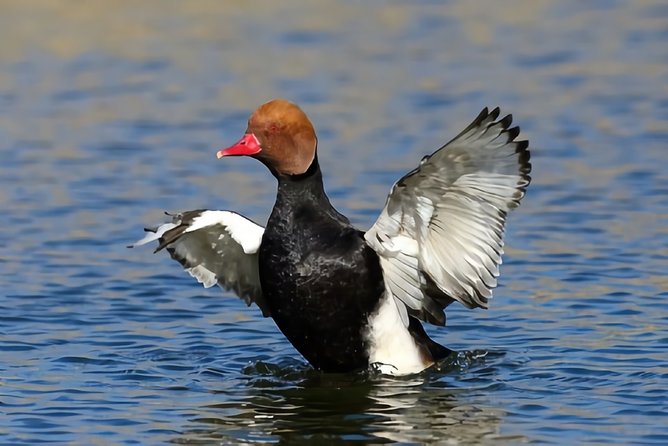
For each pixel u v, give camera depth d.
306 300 10.75
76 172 19.70
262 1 34.44
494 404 10.20
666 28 31.31
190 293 13.92
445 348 11.50
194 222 11.01
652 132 21.61
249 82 25.94
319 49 29.12
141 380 11.05
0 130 22.50
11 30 29.75
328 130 22.12
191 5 33.31
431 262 10.75
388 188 18.30
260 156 10.80
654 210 16.97
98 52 28.53
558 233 16.00
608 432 9.45
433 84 25.77
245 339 12.36
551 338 12.06
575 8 34.44
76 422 9.88
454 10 34.06
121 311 13.23
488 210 10.40
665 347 11.63
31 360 11.58
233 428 9.74
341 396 10.55
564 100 24.25
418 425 9.75
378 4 34.62
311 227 10.78
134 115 23.48
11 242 16.02
